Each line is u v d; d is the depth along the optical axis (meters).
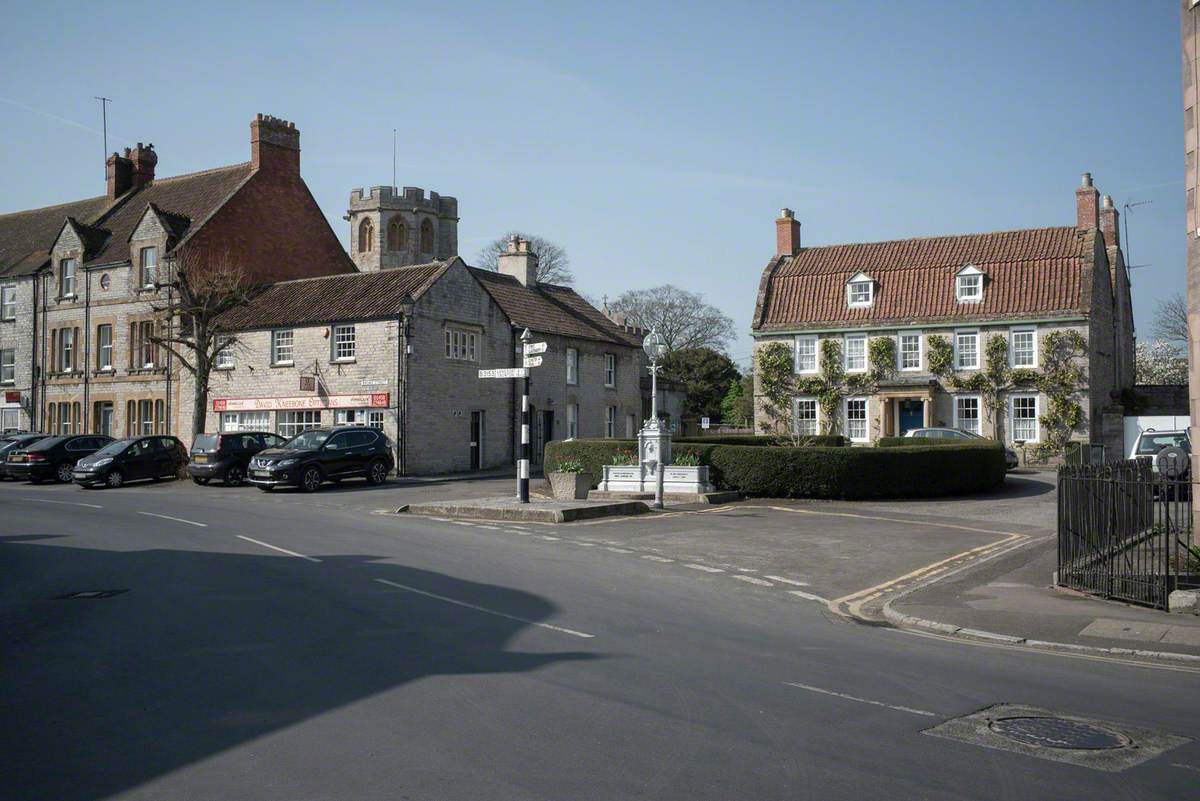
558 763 6.09
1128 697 7.88
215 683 7.96
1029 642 10.12
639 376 53.22
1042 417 42.62
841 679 8.30
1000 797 5.63
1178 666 9.19
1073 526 13.42
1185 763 6.26
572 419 47.34
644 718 7.04
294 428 39.38
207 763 6.07
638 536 18.89
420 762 6.09
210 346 41.81
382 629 10.06
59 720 6.98
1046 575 14.36
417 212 64.31
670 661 8.82
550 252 77.81
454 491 30.12
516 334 43.38
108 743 6.47
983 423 43.97
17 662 8.75
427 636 9.74
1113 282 48.88
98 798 5.52
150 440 35.72
